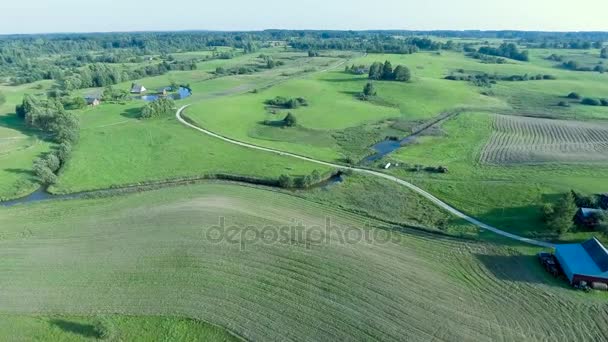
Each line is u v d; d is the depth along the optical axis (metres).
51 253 45.53
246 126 97.75
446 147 84.19
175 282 40.31
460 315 36.53
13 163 73.19
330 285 39.97
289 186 65.31
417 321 35.72
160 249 45.66
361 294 38.81
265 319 35.78
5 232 50.50
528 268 43.44
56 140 86.19
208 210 54.75
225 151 80.44
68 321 35.69
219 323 35.41
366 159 79.25
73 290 39.41
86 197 61.41
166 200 59.06
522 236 49.62
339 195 62.38
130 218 53.31
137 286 39.78
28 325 35.25
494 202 58.00
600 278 39.34
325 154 80.75
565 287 40.28
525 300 38.50
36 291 39.31
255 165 73.44
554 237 48.94
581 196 54.59
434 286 40.38
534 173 67.94
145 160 75.94
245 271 41.84
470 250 46.94
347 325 35.16
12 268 42.88
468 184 64.19
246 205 57.28
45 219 53.91
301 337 33.94
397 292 39.25
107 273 41.75
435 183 65.69
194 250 45.28
